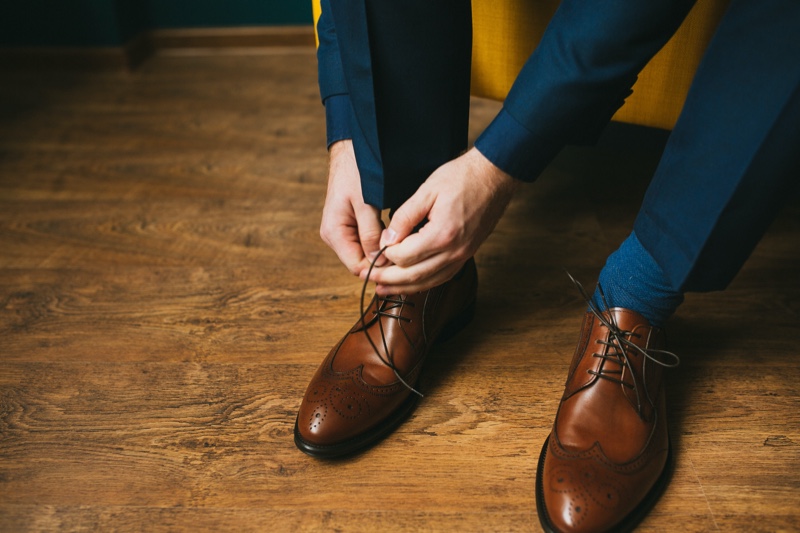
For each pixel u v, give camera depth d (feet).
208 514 2.61
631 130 5.55
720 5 3.07
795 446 2.83
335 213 2.76
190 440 2.95
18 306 3.83
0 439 2.97
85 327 3.66
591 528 2.39
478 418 3.01
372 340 2.97
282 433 2.97
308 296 3.86
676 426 2.94
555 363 3.31
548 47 2.34
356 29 2.38
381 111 2.52
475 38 3.71
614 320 2.73
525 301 3.76
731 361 3.29
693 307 3.66
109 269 4.14
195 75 7.55
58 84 7.39
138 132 6.10
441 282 2.68
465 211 2.43
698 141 2.20
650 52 2.32
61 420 3.07
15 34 7.64
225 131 6.07
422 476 2.75
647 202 2.45
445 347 3.43
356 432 2.80
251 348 3.48
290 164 5.42
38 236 4.50
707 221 2.23
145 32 8.21
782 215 4.41
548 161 2.51
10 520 2.61
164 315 3.74
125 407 3.13
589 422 2.61
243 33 8.19
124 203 4.89
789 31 1.97
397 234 2.48
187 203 4.88
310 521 2.58
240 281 4.01
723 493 2.64
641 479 2.52
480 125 5.90
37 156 5.67
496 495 2.66
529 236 4.34
